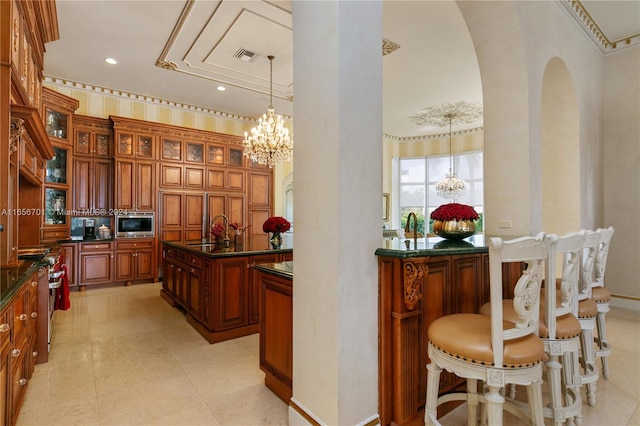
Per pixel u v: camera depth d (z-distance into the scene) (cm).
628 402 207
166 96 587
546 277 164
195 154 618
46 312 263
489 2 263
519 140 269
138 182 557
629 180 421
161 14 351
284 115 702
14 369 173
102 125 546
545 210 386
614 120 433
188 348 292
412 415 177
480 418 183
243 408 200
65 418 189
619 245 427
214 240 432
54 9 323
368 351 165
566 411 167
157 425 184
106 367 254
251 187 683
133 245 550
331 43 156
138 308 414
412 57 446
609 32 405
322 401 161
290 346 202
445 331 149
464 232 225
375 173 168
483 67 287
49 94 455
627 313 397
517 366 132
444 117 699
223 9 343
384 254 162
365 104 163
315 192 165
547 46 308
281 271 212
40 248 306
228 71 488
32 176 297
